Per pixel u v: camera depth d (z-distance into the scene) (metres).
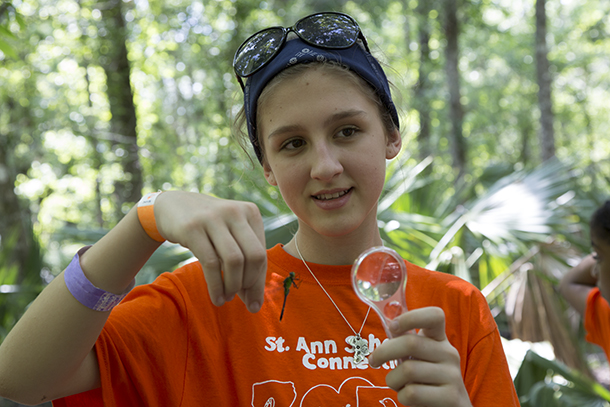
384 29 15.07
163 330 0.95
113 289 0.78
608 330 2.41
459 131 11.79
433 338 0.70
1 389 0.79
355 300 1.04
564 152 23.36
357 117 0.97
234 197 3.22
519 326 3.26
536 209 3.51
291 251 1.17
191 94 14.16
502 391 0.98
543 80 11.44
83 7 9.34
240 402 0.97
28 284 3.76
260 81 1.03
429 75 13.69
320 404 0.96
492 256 3.47
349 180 0.96
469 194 4.78
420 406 0.69
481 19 14.54
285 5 10.56
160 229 0.74
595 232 2.18
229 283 0.66
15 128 9.25
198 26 11.43
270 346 1.01
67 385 0.81
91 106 12.05
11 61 8.91
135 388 0.91
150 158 11.96
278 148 1.00
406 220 3.30
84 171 12.70
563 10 20.48
